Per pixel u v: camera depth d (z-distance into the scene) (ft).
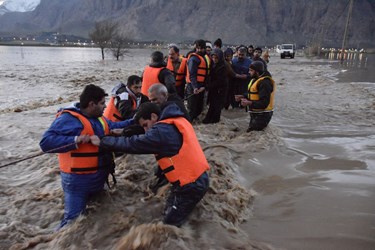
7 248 12.69
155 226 12.31
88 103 13.09
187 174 12.69
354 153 22.49
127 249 11.64
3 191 17.08
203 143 23.00
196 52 28.48
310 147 23.68
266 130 26.32
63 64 126.72
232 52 34.47
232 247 12.12
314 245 12.51
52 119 31.91
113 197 14.98
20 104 43.68
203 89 27.99
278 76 78.28
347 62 153.89
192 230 12.95
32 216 14.75
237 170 19.06
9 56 199.21
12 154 22.30
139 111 13.08
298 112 35.65
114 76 76.84
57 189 16.97
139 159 19.25
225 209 14.23
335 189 16.93
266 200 15.97
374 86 58.59
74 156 13.11
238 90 35.91
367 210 14.84
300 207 15.25
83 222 13.10
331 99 44.45
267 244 12.57
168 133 12.45
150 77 22.09
